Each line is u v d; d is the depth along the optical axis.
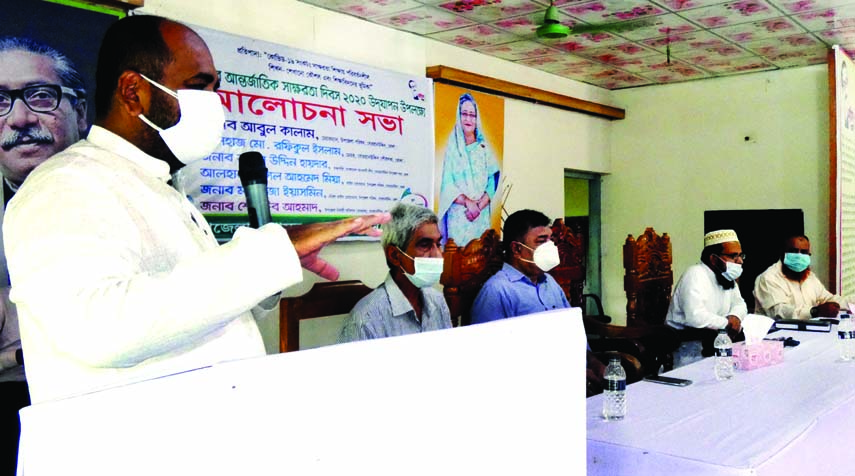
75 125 2.50
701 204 5.30
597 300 5.17
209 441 0.62
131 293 0.79
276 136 3.22
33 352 0.94
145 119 1.08
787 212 4.91
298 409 0.66
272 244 0.88
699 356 3.43
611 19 3.69
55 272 0.81
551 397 0.92
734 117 5.14
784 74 4.94
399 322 2.59
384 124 3.75
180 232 1.07
